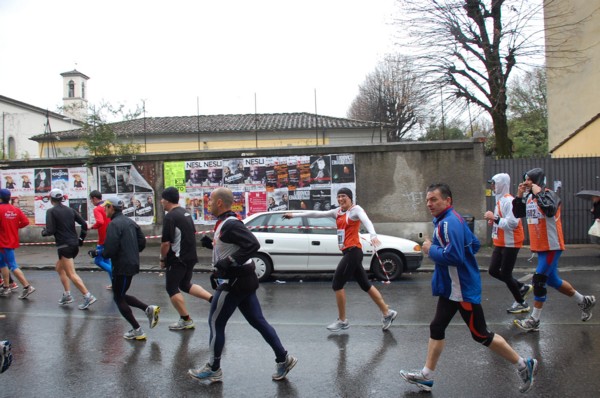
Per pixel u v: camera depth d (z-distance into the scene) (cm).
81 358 522
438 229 407
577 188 1406
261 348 549
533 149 3005
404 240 998
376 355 518
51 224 759
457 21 1628
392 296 823
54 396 423
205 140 2606
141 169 1513
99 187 1534
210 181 1480
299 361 503
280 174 1452
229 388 437
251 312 453
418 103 1852
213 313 448
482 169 1386
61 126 3619
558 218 595
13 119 3189
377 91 3569
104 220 879
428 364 420
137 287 934
